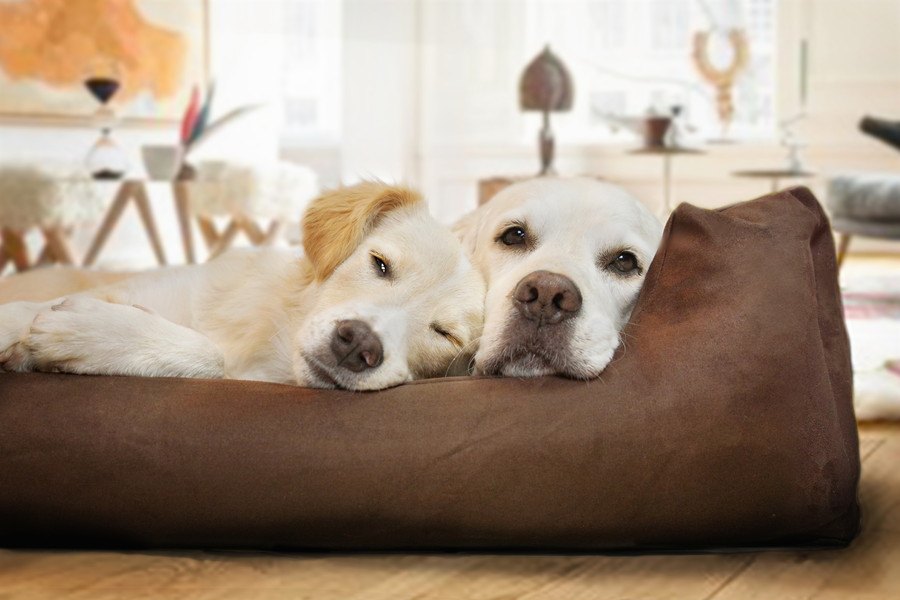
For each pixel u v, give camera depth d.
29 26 2.65
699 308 0.82
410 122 3.75
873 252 3.36
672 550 0.82
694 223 0.85
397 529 0.79
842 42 3.45
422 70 3.72
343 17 3.66
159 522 0.78
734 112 3.55
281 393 0.80
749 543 0.83
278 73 3.38
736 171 3.28
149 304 0.97
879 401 1.20
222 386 0.81
